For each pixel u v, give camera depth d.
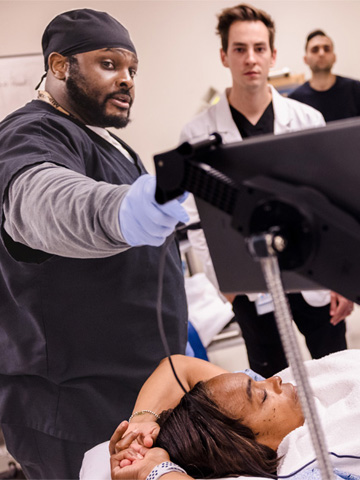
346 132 0.74
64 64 1.64
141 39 4.22
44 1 4.02
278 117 2.62
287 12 4.43
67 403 1.57
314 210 0.68
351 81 3.80
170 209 0.88
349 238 0.67
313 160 0.76
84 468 1.50
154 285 1.61
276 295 0.66
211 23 4.27
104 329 1.55
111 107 1.67
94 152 1.58
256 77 2.50
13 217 1.22
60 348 1.54
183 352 1.74
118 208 0.95
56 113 1.64
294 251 0.67
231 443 1.37
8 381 1.62
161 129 4.32
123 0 4.16
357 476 1.31
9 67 3.63
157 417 1.54
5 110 3.66
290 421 1.44
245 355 3.73
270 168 0.77
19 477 2.54
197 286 3.16
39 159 1.27
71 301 1.52
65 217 1.06
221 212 0.84
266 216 0.68
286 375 1.74
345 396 1.55
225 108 2.62
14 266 1.51
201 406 1.42
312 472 1.30
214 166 0.80
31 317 1.53
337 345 2.60
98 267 1.52
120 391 1.60
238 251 0.85
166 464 1.33
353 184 0.74
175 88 4.29
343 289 0.69
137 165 1.84
